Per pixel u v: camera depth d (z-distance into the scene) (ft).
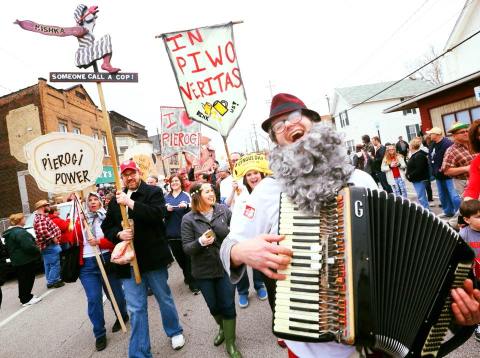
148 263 10.34
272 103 5.81
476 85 38.40
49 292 23.06
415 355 4.19
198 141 27.84
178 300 16.31
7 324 17.62
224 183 19.49
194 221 10.90
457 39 58.70
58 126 60.90
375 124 108.58
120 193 10.16
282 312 4.04
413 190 36.94
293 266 4.09
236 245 4.72
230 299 10.37
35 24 9.89
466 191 9.97
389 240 4.12
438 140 19.72
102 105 10.40
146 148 29.53
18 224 21.03
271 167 4.70
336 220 4.08
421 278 4.20
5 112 59.93
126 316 14.43
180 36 12.94
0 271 14.94
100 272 13.07
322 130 4.52
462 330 4.69
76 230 12.59
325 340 3.82
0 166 61.87
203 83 12.98
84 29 10.50
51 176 12.13
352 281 3.84
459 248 4.34
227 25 12.87
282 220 4.34
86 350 12.69
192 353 10.86
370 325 3.80
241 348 10.61
